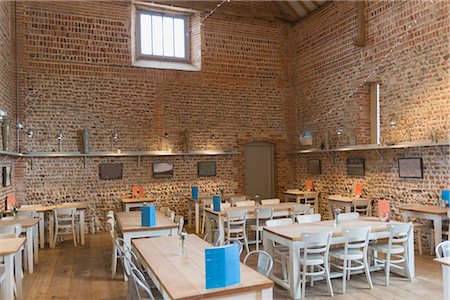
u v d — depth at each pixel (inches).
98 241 316.5
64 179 346.9
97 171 358.9
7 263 154.0
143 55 392.8
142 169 375.6
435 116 268.5
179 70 390.6
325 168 387.2
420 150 279.9
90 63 356.8
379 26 318.3
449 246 161.2
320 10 391.2
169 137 384.5
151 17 397.7
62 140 345.7
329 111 379.9
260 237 309.4
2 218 243.8
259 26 426.9
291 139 437.4
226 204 295.1
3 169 279.1
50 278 216.4
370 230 193.9
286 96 438.0
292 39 438.3
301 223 220.2
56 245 302.0
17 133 326.0
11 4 322.0
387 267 195.5
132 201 342.3
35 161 336.5
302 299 176.6
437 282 197.9
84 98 354.0
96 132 357.4
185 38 414.3
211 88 403.5
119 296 187.2
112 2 365.1
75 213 301.9
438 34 265.4
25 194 331.9
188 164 394.3
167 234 213.3
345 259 185.9
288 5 417.4
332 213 348.8
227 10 408.5
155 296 144.6
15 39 327.9
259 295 113.0
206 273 109.2
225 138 409.1
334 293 183.8
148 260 139.9
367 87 342.3
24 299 184.2
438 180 265.7
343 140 361.1
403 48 294.8
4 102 290.0
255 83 423.5
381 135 316.8
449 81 257.9
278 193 433.7
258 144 438.6
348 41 353.4
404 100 294.2
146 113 376.5
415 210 251.8
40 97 338.6
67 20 349.1
